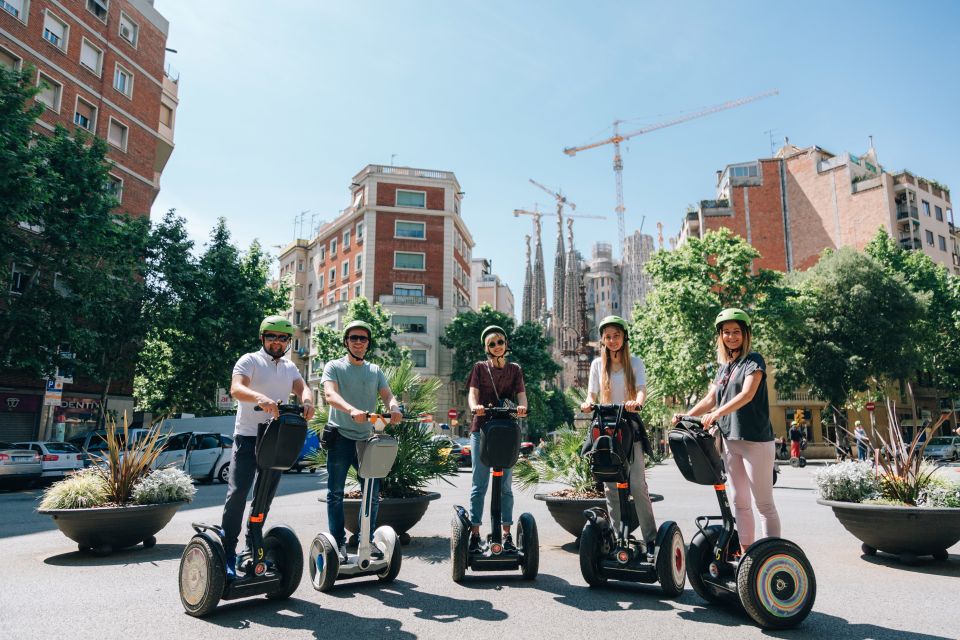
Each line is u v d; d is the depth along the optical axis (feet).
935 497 18.28
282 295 92.68
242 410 13.52
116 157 87.10
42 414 76.38
